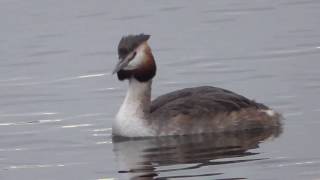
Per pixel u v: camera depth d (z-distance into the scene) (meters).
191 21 25.78
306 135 17.05
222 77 21.03
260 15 25.98
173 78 21.19
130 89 17.84
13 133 18.09
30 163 16.38
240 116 17.83
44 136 17.86
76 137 17.73
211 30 24.86
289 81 20.33
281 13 26.03
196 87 18.84
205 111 17.77
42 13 27.36
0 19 27.03
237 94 18.55
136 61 17.77
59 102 19.94
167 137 17.55
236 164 15.66
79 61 22.95
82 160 16.41
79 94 20.41
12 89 21.05
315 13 25.80
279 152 16.20
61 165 16.19
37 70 22.44
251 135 17.45
